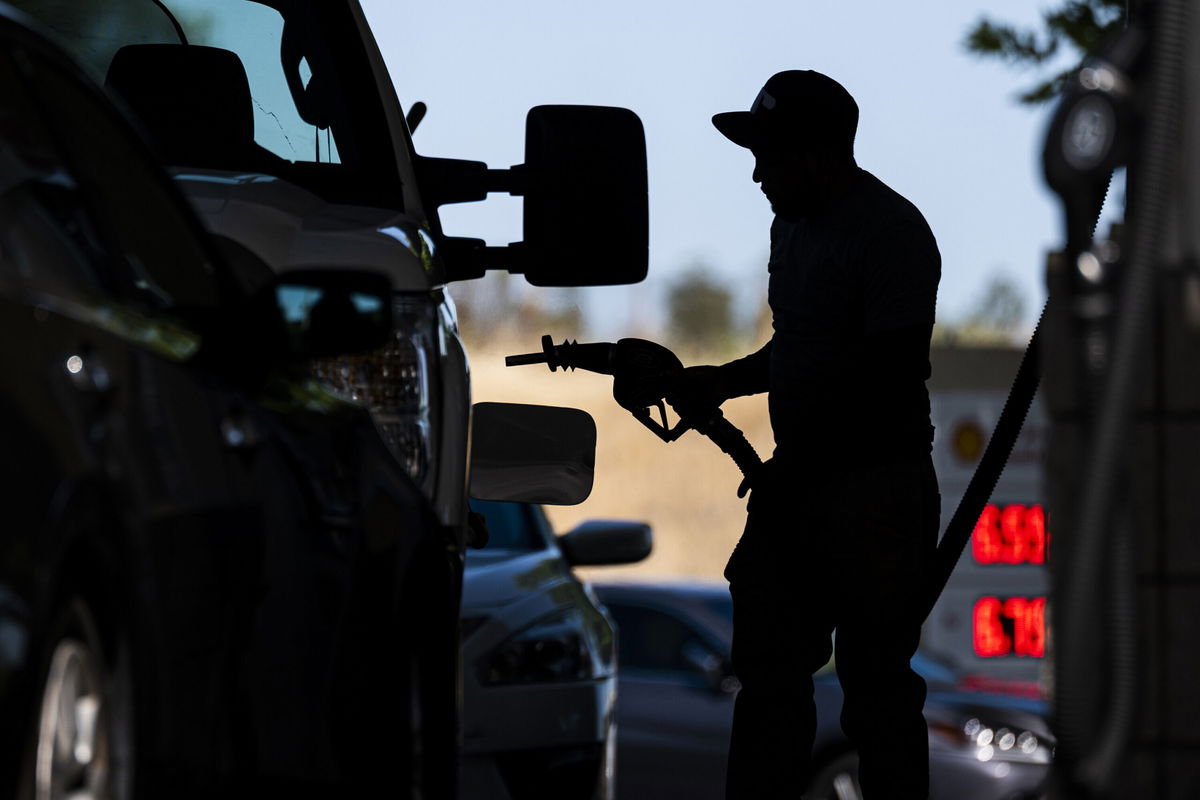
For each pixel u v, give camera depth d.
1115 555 6.80
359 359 10.39
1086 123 6.68
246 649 8.00
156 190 8.62
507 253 12.84
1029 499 31.73
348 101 12.27
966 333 73.75
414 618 9.77
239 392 8.42
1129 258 6.68
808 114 12.29
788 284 12.62
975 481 12.05
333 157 12.19
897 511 12.29
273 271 10.42
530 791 16.95
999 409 31.80
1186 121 8.46
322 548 8.74
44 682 6.32
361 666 9.07
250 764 8.02
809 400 12.45
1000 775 30.34
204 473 7.71
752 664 12.58
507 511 19.38
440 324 10.98
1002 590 31.84
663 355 13.49
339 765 8.80
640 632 30.98
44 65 7.90
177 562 7.36
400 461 10.43
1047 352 8.96
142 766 7.07
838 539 12.32
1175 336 9.12
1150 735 9.21
